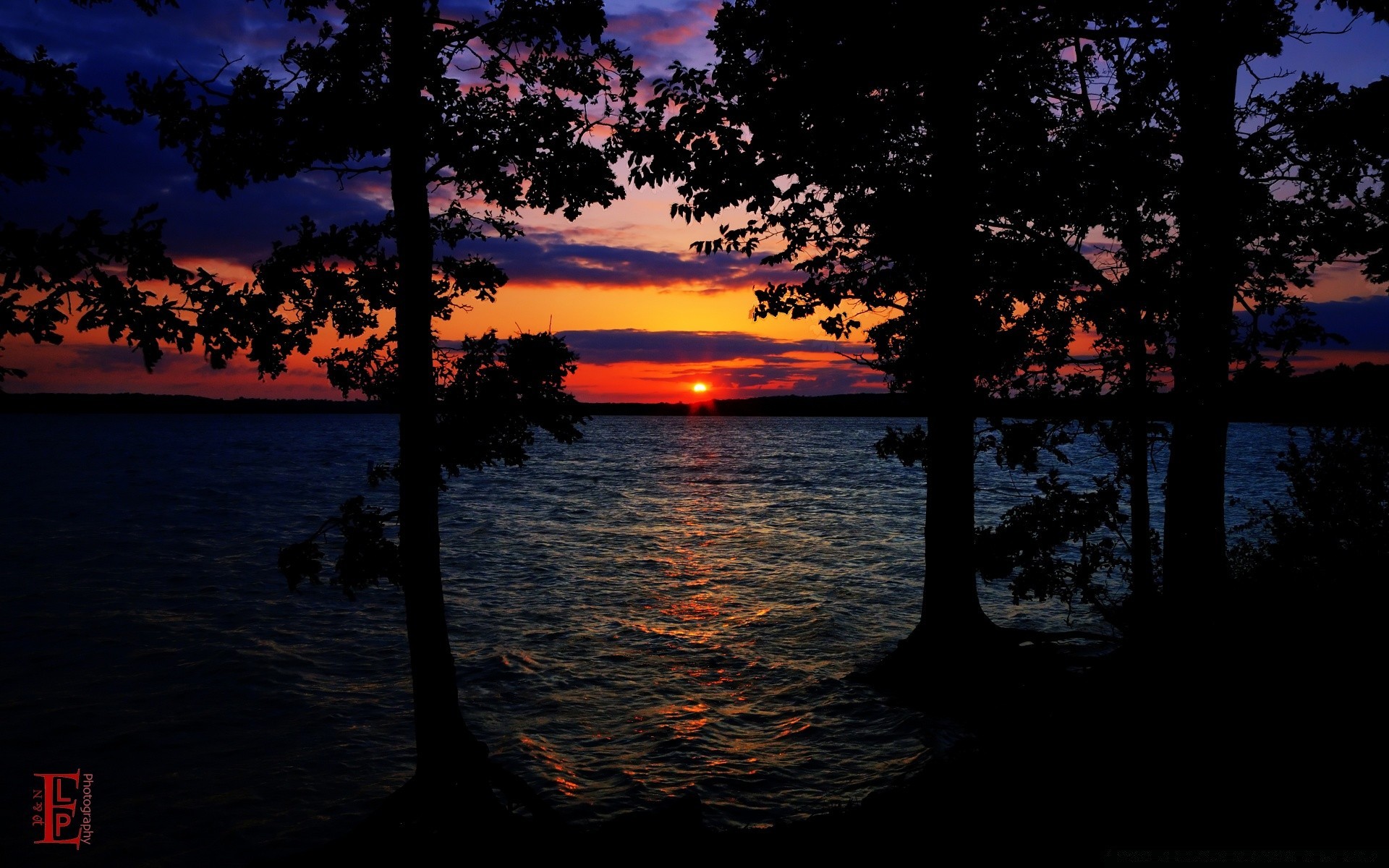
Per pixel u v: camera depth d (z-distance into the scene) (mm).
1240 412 10023
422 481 8391
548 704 14703
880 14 11422
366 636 19359
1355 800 5527
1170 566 12633
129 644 18578
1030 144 11594
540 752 12523
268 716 14180
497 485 64062
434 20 8078
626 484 64875
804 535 35812
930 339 13086
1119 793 6270
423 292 8219
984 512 39812
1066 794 6434
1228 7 10203
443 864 7867
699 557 30656
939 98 12047
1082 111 12445
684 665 17062
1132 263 10625
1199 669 8273
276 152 7941
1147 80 10453
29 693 15359
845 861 6336
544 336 8594
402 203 8141
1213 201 9938
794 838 6992
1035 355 12375
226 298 6938
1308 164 10898
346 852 8148
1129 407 11312
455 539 35344
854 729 12969
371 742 13094
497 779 8703
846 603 22359
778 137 12273
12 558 29984
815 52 11703
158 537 35531
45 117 5840
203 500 50469
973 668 13141
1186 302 9820
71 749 12844
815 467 84875
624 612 21812
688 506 48531
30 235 5730
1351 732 6418
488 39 8398
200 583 25516
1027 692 11781
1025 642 13344
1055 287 11672
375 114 7883
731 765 11953
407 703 14852
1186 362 9930
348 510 8719
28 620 20797
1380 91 9922
